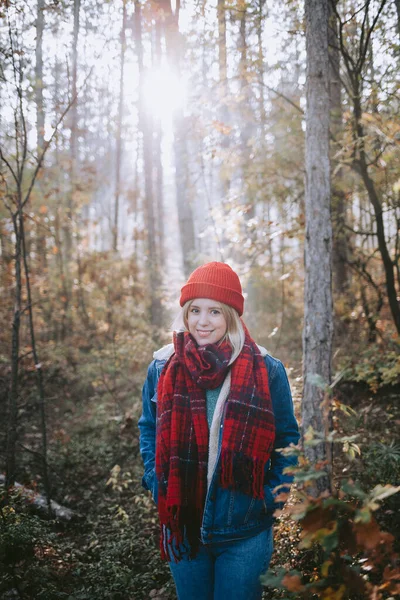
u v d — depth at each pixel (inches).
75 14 169.0
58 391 302.4
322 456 134.0
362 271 272.1
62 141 279.4
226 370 75.4
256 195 264.4
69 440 227.0
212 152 258.7
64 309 444.8
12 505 135.8
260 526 74.5
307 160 145.8
